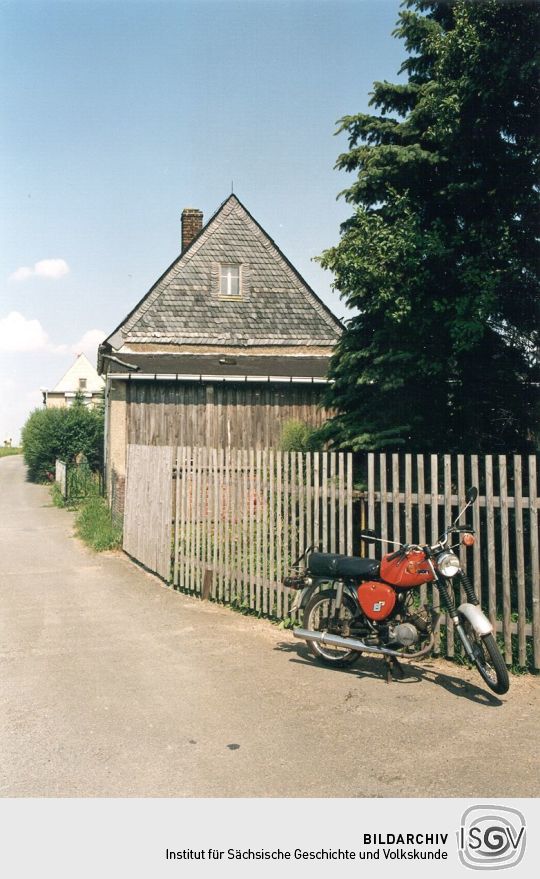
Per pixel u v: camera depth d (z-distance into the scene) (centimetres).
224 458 863
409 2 877
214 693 543
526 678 563
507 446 870
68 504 2112
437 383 848
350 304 873
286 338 2039
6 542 1391
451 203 833
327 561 609
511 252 780
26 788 394
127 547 1218
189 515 935
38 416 3312
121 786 395
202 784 396
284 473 755
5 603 870
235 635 712
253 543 800
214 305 2014
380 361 826
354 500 674
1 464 4628
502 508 573
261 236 2070
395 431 802
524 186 798
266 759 427
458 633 564
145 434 1620
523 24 727
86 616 799
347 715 496
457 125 775
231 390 1661
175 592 927
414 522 758
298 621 735
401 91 873
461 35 759
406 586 566
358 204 884
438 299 800
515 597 693
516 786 391
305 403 1694
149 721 489
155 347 1953
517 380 841
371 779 400
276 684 562
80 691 551
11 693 548
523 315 816
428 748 440
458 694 536
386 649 563
